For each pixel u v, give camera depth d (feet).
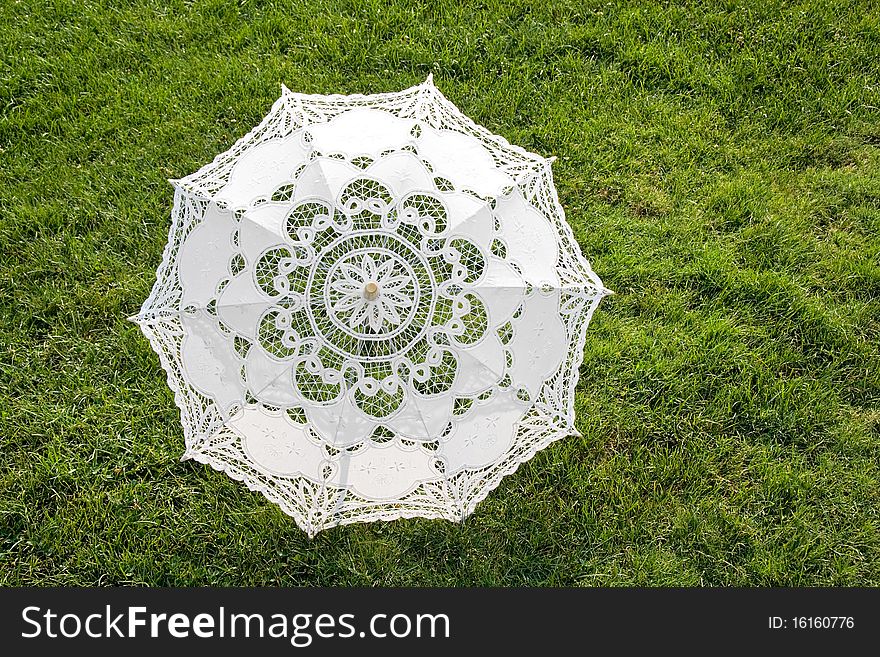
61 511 11.74
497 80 15.39
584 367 13.06
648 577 12.01
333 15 15.76
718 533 12.22
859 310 13.55
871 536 12.18
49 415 12.24
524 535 12.14
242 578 11.71
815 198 14.58
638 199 14.43
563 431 9.05
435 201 8.64
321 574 11.80
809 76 15.64
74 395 12.42
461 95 15.16
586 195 14.47
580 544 12.14
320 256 8.08
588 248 13.97
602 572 12.02
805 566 12.04
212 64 15.16
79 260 13.21
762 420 12.82
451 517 8.93
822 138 15.11
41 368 12.53
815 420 12.82
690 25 15.99
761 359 13.17
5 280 13.00
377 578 11.85
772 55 15.69
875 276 13.75
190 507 11.93
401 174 8.41
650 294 13.64
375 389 8.17
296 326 8.20
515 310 8.39
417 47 15.56
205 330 8.31
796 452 12.69
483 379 8.39
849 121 15.30
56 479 11.88
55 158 14.07
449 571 11.94
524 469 12.39
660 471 12.48
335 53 15.38
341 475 8.48
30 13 15.33
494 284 8.30
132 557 11.61
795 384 12.98
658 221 14.26
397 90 15.17
